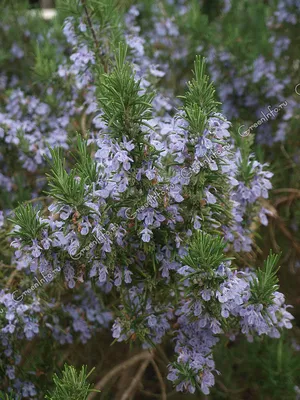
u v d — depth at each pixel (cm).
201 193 41
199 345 45
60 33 82
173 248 43
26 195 64
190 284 40
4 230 55
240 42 80
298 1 79
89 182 40
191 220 42
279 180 75
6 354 51
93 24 56
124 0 77
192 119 39
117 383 69
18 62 90
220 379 65
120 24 61
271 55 82
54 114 69
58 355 62
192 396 66
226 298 38
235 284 38
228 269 38
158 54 84
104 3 55
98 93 52
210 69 83
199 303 40
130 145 38
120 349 70
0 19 89
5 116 67
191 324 45
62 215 38
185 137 39
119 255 42
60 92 68
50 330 58
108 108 38
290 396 59
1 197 65
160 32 86
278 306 42
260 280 40
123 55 39
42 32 86
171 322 51
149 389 70
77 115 68
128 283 46
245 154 50
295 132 77
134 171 39
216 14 103
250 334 45
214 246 38
